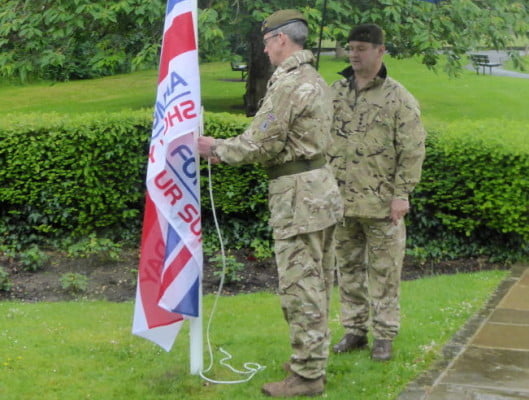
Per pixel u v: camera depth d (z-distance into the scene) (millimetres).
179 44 4492
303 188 4230
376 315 5113
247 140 4188
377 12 11867
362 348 5316
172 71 4488
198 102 4520
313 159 4266
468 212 7914
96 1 11617
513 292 6898
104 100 22656
